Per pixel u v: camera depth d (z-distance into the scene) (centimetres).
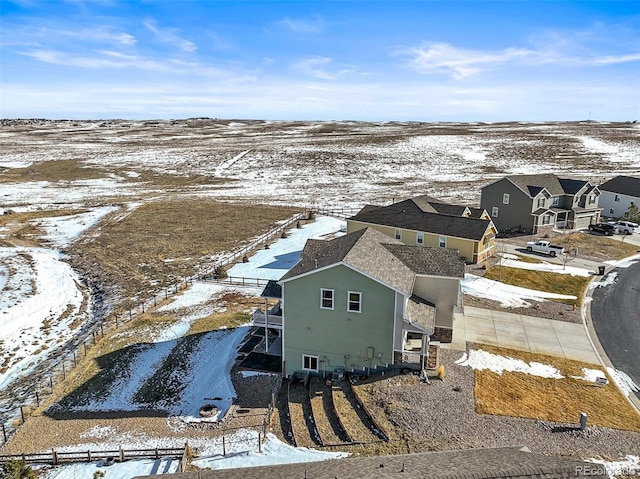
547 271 3622
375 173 8550
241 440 1816
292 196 6931
